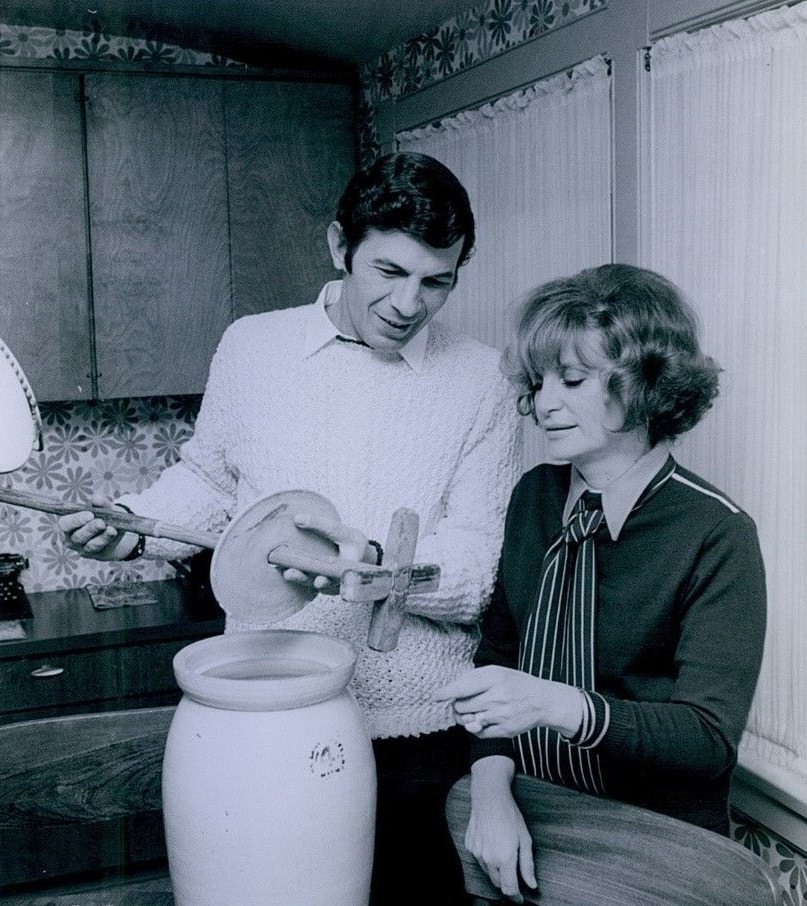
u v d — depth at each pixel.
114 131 2.12
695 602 0.87
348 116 2.30
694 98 1.38
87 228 2.12
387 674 1.09
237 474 1.20
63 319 2.12
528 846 0.85
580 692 0.80
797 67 1.21
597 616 0.93
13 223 2.07
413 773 1.11
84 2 2.21
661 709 0.81
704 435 1.39
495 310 1.91
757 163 1.28
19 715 1.99
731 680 0.83
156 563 2.43
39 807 0.98
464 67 1.98
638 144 1.48
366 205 0.95
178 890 0.73
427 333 1.12
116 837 0.99
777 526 1.29
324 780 0.70
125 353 2.17
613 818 0.83
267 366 1.13
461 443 1.11
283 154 2.26
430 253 0.95
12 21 2.23
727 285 1.35
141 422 2.45
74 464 2.40
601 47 1.56
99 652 2.04
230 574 0.77
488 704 0.79
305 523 0.78
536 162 1.74
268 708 0.70
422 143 2.14
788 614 1.28
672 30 1.42
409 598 1.01
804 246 1.23
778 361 1.28
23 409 0.80
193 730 0.71
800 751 1.28
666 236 1.46
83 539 0.92
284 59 2.37
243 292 2.24
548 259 1.73
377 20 2.07
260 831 0.69
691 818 0.93
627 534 0.91
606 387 0.88
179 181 2.18
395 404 1.09
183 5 2.09
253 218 2.24
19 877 1.19
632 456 0.92
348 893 0.73
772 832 1.35
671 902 0.79
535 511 1.04
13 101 2.05
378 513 1.09
